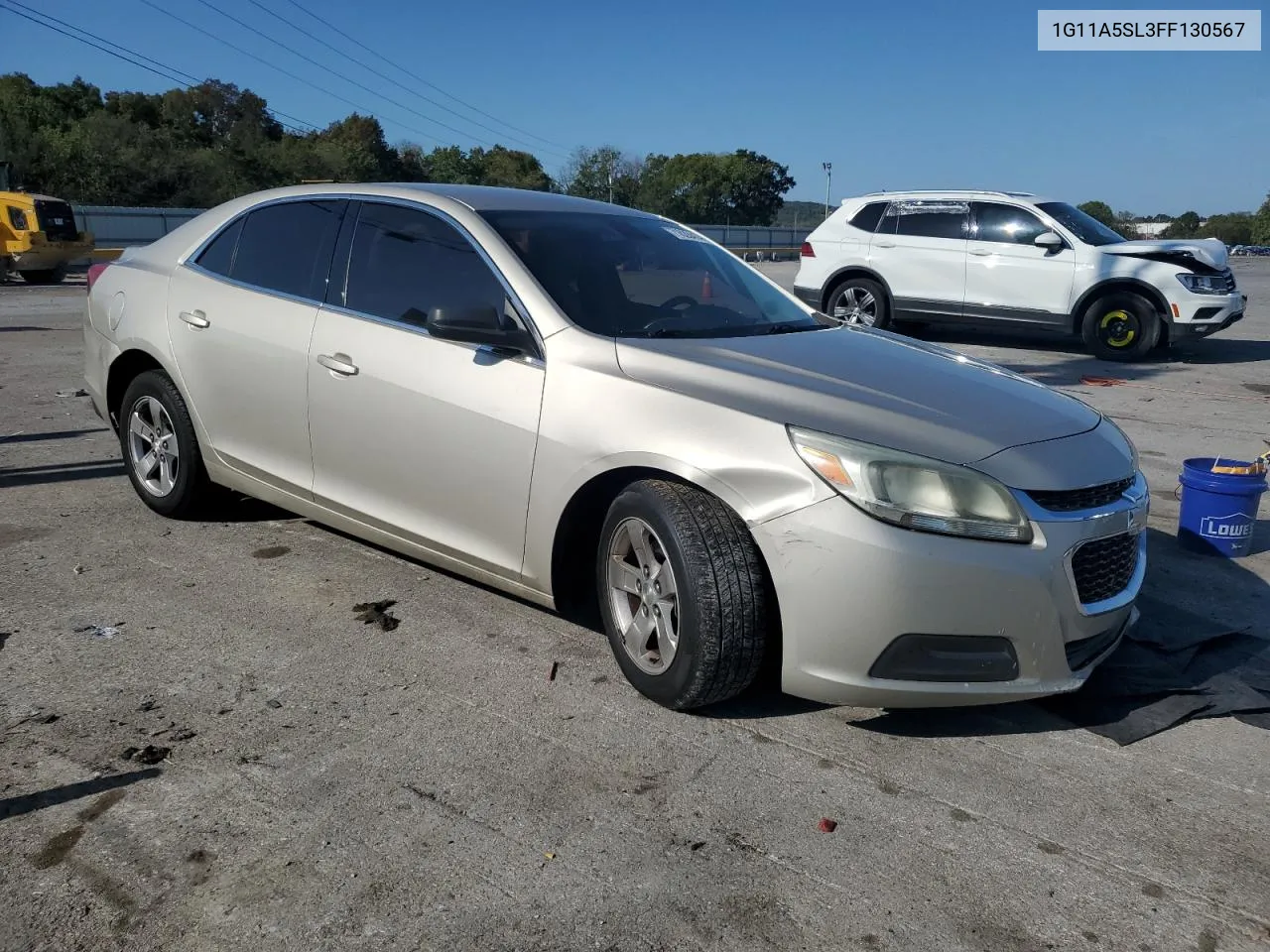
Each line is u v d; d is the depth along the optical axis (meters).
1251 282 26.36
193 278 4.79
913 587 2.89
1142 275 11.36
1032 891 2.52
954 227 12.36
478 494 3.68
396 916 2.35
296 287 4.38
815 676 3.01
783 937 2.33
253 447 4.52
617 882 2.49
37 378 9.22
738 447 3.07
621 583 3.41
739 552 3.07
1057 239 11.72
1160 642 3.87
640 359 3.42
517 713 3.28
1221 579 4.71
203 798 2.77
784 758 3.07
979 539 2.93
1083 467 3.16
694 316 3.93
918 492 2.93
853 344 3.93
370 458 4.02
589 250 4.02
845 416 3.11
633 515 3.27
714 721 3.28
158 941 2.25
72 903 2.36
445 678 3.51
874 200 12.96
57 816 2.67
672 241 4.44
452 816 2.73
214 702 3.30
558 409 3.44
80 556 4.56
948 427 3.13
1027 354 12.42
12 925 2.28
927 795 2.90
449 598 4.20
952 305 12.38
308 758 2.99
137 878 2.45
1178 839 2.74
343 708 3.29
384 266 4.11
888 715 3.35
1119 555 3.25
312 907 2.37
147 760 2.95
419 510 3.92
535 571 3.58
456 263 3.91
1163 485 6.36
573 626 3.96
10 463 6.11
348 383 4.04
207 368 4.62
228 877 2.46
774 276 26.91
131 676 3.46
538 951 2.26
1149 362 11.77
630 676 3.39
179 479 4.89
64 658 3.57
